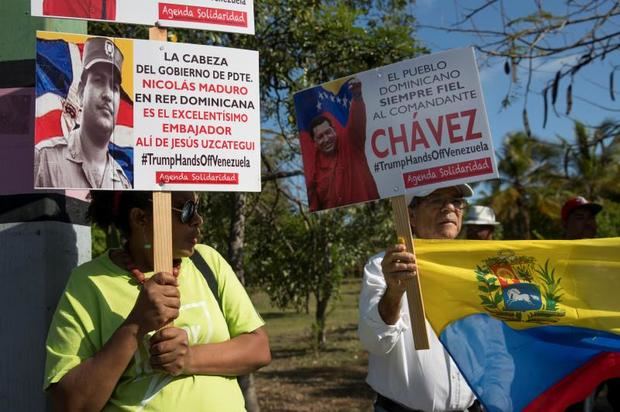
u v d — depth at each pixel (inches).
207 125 99.1
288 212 349.4
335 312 1008.2
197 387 91.1
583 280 117.6
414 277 105.3
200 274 100.1
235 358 94.6
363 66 277.6
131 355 84.4
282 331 796.6
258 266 353.1
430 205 124.9
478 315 116.0
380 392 117.4
